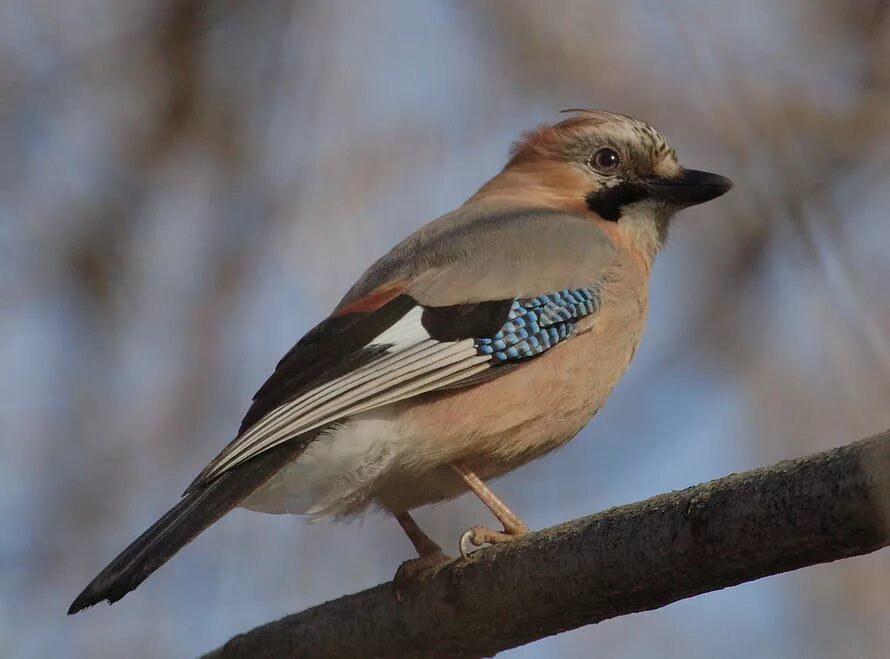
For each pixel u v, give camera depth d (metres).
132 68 13.24
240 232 12.63
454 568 7.88
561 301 9.90
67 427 11.81
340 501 9.29
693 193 11.24
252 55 13.13
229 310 12.39
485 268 9.84
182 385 12.10
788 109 12.26
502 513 9.31
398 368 9.16
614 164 11.36
